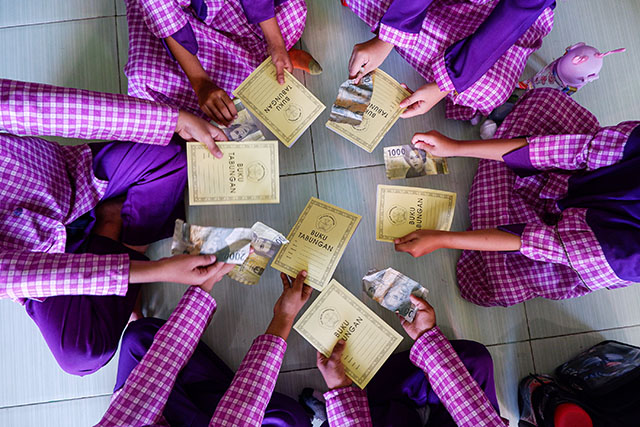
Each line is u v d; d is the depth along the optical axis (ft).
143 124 2.57
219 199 3.02
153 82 2.93
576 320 3.23
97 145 2.93
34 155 2.63
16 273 2.25
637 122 2.38
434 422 2.86
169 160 2.94
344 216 3.08
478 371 2.83
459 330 3.19
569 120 3.00
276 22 2.93
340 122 3.14
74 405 3.09
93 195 2.88
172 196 3.05
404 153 3.21
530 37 3.01
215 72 3.10
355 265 3.18
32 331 3.13
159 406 2.52
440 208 3.07
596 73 3.04
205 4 2.78
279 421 2.74
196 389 2.86
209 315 2.82
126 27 3.47
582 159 2.52
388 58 3.41
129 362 2.82
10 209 2.57
